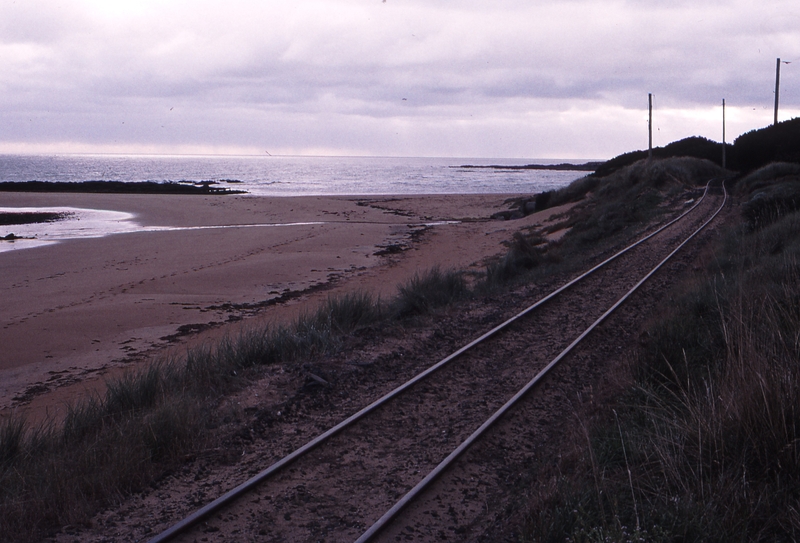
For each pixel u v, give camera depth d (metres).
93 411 7.43
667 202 34.53
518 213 47.28
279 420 6.80
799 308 6.94
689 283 12.57
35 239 35.75
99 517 4.78
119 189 84.12
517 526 4.46
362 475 5.52
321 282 21.89
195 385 8.08
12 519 4.61
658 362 7.39
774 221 17.97
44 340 14.77
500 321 11.34
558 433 6.36
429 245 31.83
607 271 16.20
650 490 4.58
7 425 7.12
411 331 10.72
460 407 7.18
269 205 59.06
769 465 4.50
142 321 16.47
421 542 4.45
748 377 5.04
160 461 5.79
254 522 4.71
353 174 179.62
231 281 22.14
